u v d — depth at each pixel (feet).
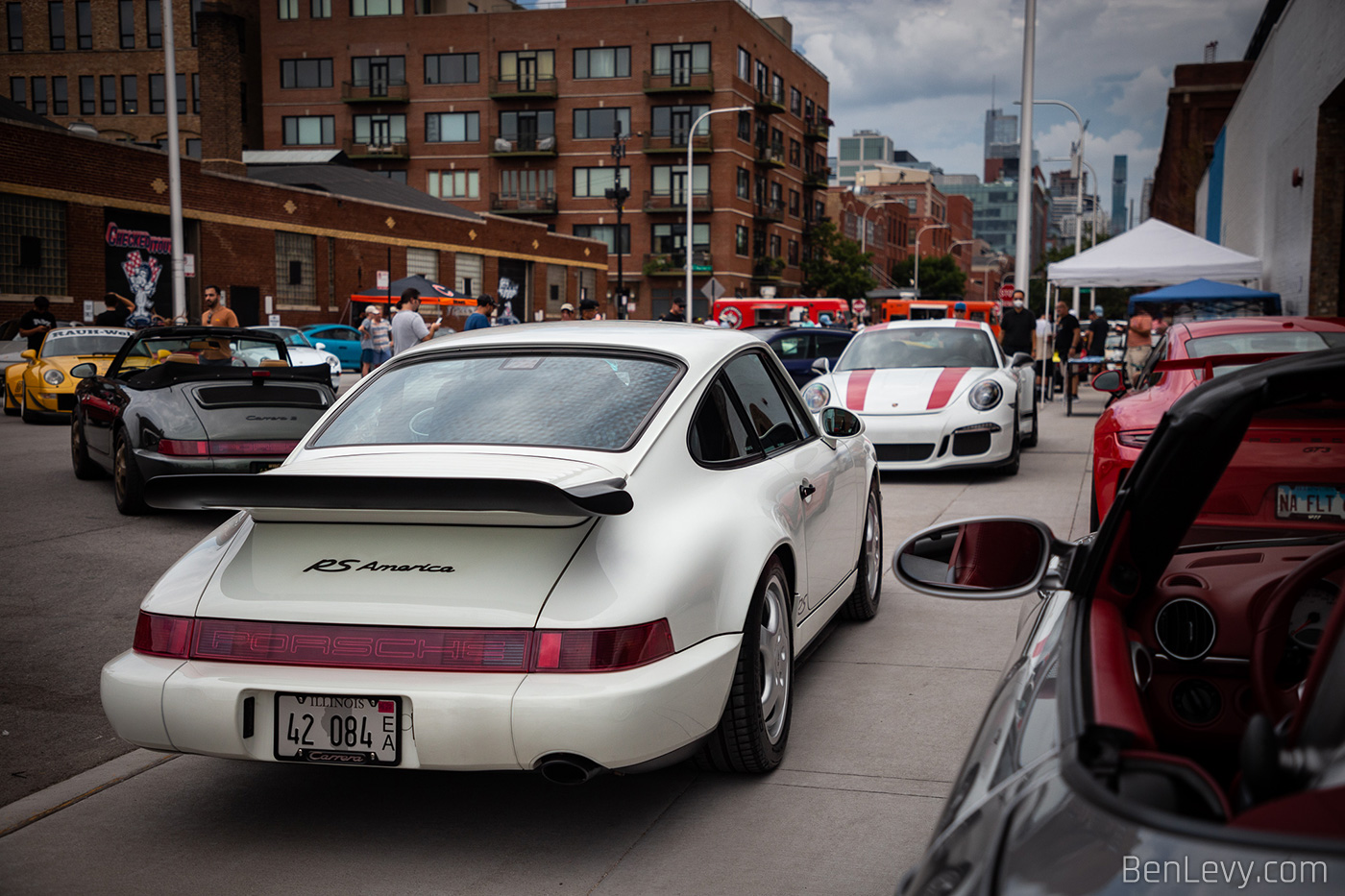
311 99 220.64
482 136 214.07
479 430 11.15
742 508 11.49
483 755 9.07
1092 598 6.51
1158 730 7.52
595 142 209.67
